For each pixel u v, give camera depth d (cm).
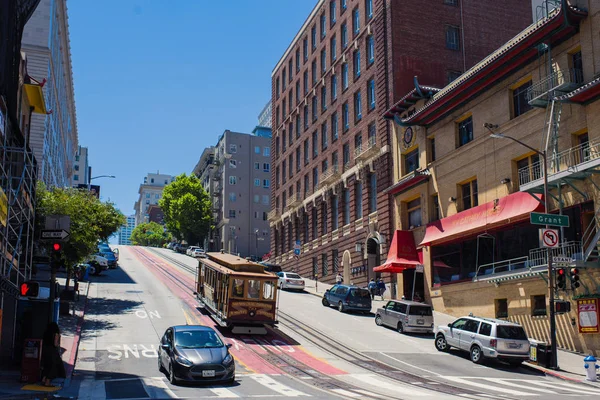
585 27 2728
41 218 2838
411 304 2989
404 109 4303
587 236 2631
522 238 3039
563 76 2817
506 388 1775
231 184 10425
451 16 4834
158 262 6800
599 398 1591
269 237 10512
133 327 2722
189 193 10206
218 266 2919
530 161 3034
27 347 1656
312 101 6412
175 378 1669
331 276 5566
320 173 6050
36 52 5197
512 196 3091
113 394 1519
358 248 4844
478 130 3456
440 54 4719
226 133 10575
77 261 3038
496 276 2998
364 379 1870
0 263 1605
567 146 2756
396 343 2719
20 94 2434
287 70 7312
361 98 5134
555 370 2219
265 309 2691
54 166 6262
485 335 2300
